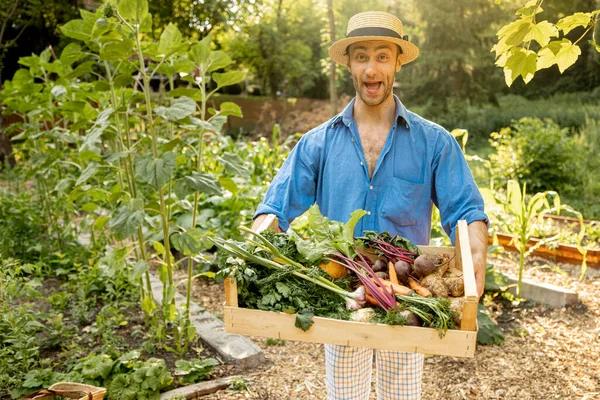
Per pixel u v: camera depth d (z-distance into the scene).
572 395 3.23
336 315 1.79
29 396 2.51
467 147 15.17
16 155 6.73
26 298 4.51
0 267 3.59
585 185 8.94
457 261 2.08
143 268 3.45
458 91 16.39
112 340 3.62
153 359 3.31
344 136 2.37
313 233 2.14
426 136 2.27
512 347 3.86
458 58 15.76
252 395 3.22
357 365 2.28
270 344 3.93
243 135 17.02
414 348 1.70
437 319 1.69
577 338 3.93
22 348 3.21
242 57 24.05
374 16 2.17
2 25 14.53
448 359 3.71
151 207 3.46
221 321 4.12
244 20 21.75
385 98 2.23
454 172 2.23
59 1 14.92
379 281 1.84
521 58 2.10
